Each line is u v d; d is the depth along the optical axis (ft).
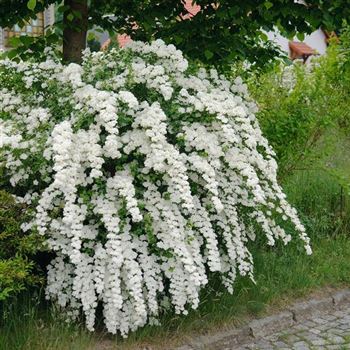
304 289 15.38
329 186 21.53
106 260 11.61
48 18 27.89
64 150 11.07
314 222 19.38
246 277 14.64
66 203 11.18
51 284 12.17
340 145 23.94
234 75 19.90
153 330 12.24
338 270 16.65
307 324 14.23
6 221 11.55
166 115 12.98
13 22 15.74
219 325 13.12
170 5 17.24
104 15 19.22
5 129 12.54
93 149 11.60
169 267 11.98
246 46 17.87
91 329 11.51
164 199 12.10
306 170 21.71
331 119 19.77
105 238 12.09
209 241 12.20
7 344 10.83
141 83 13.28
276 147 18.24
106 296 11.63
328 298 15.38
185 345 12.21
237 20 15.98
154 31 18.22
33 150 11.93
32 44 16.24
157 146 11.69
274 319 13.85
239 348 12.78
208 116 13.00
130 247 11.66
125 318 11.77
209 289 13.78
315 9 15.47
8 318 11.48
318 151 20.35
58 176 10.93
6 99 13.74
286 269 15.94
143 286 12.20
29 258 13.21
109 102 11.82
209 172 12.09
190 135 12.51
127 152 12.01
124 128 12.76
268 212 13.94
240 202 13.71
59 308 12.15
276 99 19.63
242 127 13.05
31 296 12.63
